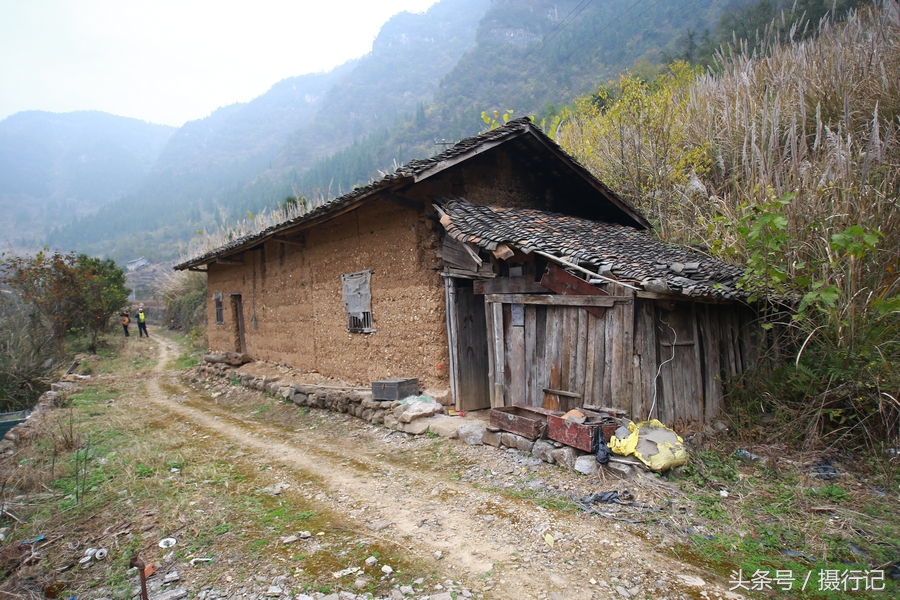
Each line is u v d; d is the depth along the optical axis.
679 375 5.86
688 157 9.94
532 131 7.97
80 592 3.53
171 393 11.71
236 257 13.34
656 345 5.57
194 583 3.56
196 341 19.59
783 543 3.89
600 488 4.77
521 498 4.73
